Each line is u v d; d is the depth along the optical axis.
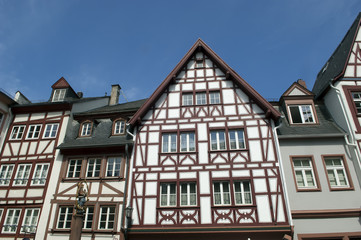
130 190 12.02
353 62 13.42
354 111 12.38
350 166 11.80
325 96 14.23
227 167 11.98
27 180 13.72
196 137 12.88
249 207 11.11
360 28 14.13
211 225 10.95
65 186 12.98
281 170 11.56
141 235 11.22
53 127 15.12
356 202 11.09
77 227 9.25
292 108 13.88
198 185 11.77
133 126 13.45
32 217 12.77
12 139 15.17
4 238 12.45
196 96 14.16
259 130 12.63
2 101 15.59
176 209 11.45
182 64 14.64
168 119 13.53
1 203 13.29
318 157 12.11
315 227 10.80
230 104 13.50
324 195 11.32
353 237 10.59
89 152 13.60
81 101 16.33
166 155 12.64
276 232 10.59
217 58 14.62
